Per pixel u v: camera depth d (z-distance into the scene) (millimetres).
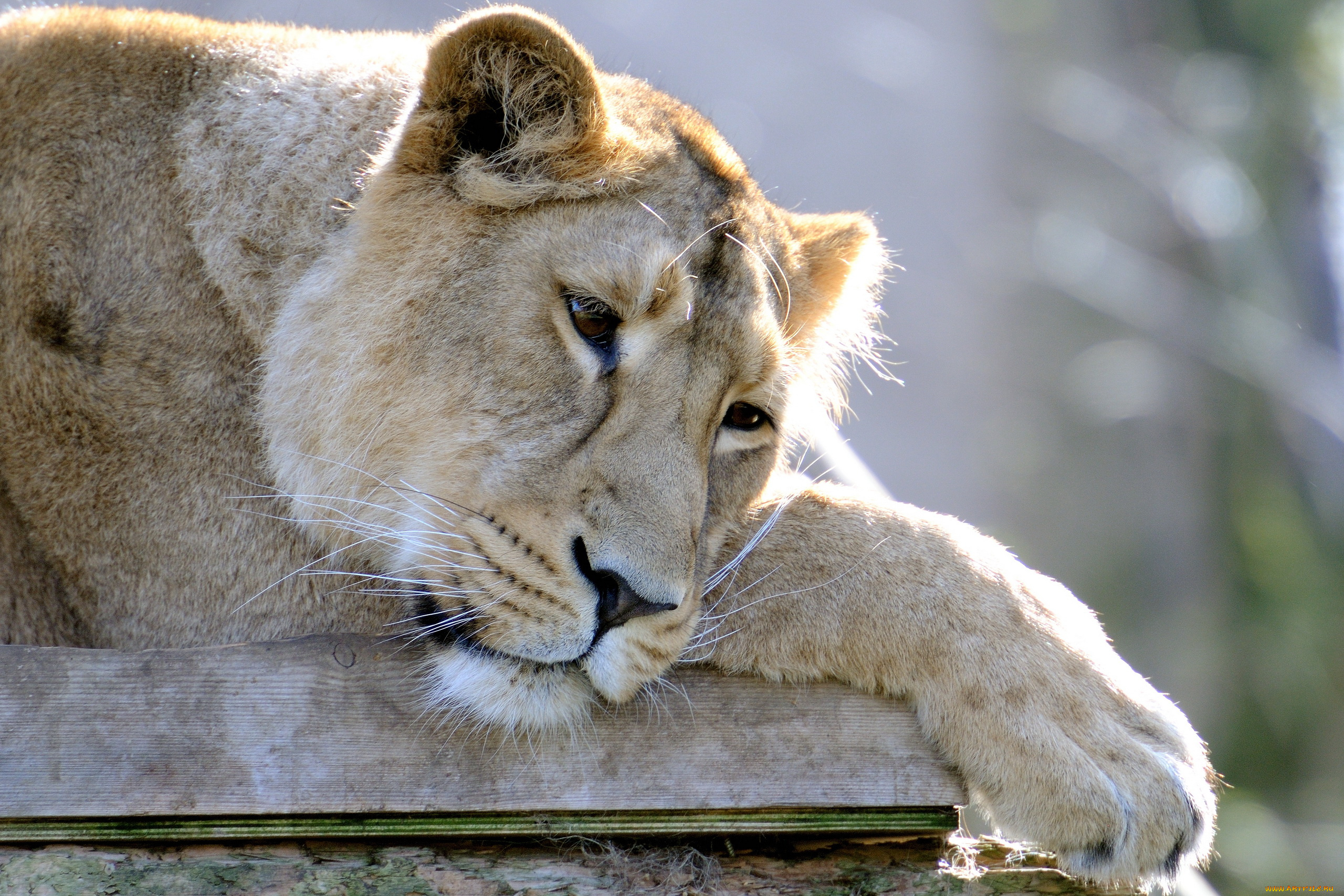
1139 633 26172
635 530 6770
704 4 31266
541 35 7238
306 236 7754
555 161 7324
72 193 7715
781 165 30156
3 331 7648
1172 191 28562
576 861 6602
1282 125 28875
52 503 7680
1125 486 26922
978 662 6934
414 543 7258
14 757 6273
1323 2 29312
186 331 7672
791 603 7113
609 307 7156
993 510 27578
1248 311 27781
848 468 10062
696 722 6824
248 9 23594
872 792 6832
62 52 8062
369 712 6559
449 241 7383
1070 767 6688
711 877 6641
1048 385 28031
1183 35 30016
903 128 30312
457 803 6523
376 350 7426
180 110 7988
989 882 6715
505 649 6738
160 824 6367
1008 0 30641
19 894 6082
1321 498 27094
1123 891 6750
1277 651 25594
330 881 6293
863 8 31344
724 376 7395
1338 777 24859
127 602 7715
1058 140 29516
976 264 28875
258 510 7664
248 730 6434
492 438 7137
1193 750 6973
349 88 8062
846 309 9547
